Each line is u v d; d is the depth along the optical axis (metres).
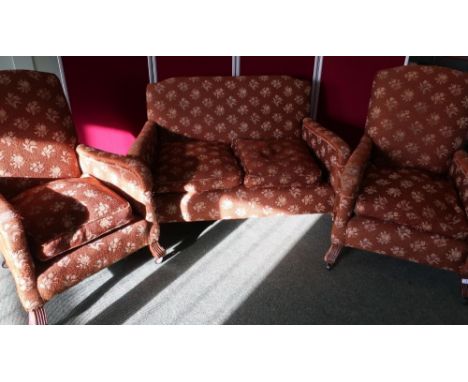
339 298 1.64
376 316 1.55
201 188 1.86
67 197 1.54
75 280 1.47
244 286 1.70
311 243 2.01
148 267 1.82
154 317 1.53
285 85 2.29
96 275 1.76
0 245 1.45
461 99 1.84
